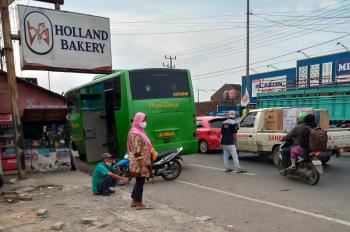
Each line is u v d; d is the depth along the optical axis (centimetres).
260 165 1253
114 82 1193
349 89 1830
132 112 1109
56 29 1256
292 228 571
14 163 1126
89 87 1459
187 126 1194
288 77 3225
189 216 630
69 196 812
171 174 1025
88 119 1388
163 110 1150
